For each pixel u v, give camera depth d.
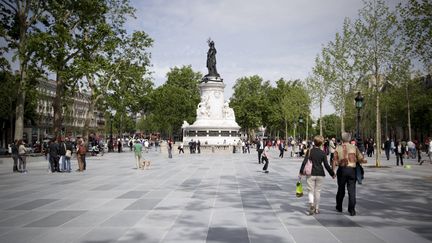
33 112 80.56
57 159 27.70
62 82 46.53
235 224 10.66
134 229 10.08
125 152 68.81
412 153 46.34
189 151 62.03
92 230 9.98
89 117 51.19
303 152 48.16
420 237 9.26
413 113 73.56
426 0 22.64
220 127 63.81
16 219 11.34
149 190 17.53
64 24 44.22
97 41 46.44
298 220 11.18
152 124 119.56
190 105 107.81
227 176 24.14
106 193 16.59
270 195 16.02
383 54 30.98
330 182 21.08
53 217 11.60
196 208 13.02
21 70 40.03
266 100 115.62
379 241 8.91
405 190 17.50
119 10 50.72
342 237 9.28
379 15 31.05
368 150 50.75
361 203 14.02
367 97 43.81
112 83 52.59
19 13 39.66
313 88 51.44
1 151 55.41
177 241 8.94
